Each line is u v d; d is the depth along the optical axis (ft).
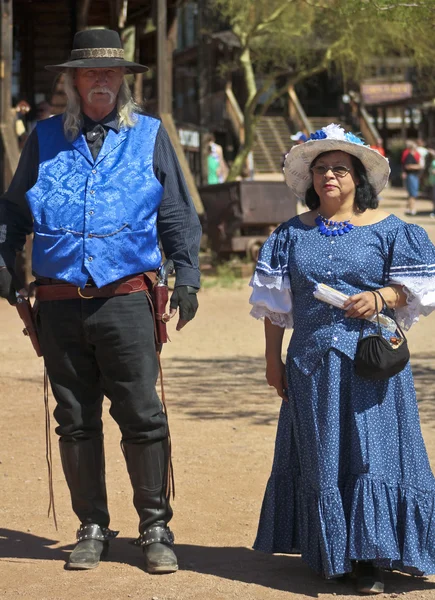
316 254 19.01
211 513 23.79
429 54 80.28
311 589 18.44
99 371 19.95
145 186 19.22
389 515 18.10
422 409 35.55
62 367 19.58
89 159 19.24
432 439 31.07
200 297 67.26
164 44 75.92
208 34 130.62
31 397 37.63
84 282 18.75
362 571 18.44
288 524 19.35
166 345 50.31
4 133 68.85
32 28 88.02
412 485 18.29
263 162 167.53
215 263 79.87
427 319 58.80
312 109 199.41
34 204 19.19
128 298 19.15
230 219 77.10
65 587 18.48
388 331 18.70
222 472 27.50
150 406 19.57
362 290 18.97
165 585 18.57
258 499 24.93
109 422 33.81
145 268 19.24
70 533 22.35
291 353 19.03
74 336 19.33
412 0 41.78
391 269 18.84
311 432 18.48
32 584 18.69
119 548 21.13
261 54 96.99
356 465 18.17
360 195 19.20
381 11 42.57
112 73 19.20
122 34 85.40
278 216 77.10
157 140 19.69
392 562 18.15
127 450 19.83
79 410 19.74
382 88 182.39
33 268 19.54
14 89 88.38
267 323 19.74
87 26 95.61
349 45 82.38
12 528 22.67
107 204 18.94
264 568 19.71
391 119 211.61
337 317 18.72
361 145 18.78
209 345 50.31
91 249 18.76
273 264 19.44
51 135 19.62
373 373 18.02
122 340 19.15
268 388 39.75
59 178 19.19
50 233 19.01
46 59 88.53
